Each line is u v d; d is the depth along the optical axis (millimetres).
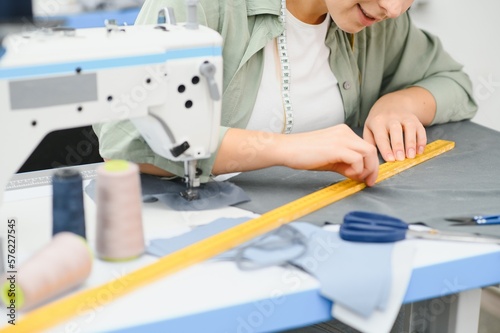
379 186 1293
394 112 1554
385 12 1342
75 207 1014
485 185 1302
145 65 1078
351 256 999
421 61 1761
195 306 887
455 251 1045
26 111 1012
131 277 936
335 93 1621
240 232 1063
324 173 1361
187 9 1171
